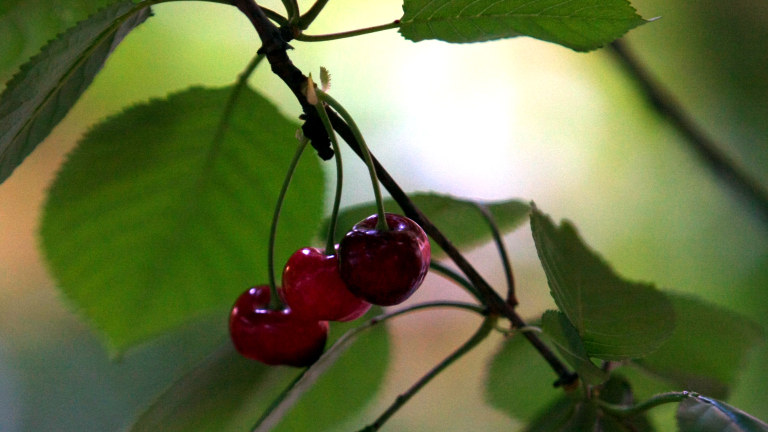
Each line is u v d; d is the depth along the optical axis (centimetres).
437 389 124
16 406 127
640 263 130
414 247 69
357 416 77
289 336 72
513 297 74
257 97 74
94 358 132
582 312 69
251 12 69
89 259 75
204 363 74
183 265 76
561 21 70
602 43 70
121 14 69
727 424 68
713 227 127
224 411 73
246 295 73
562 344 69
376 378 77
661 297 69
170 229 76
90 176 74
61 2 74
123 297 76
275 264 76
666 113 96
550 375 78
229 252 76
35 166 128
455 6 70
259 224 76
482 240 78
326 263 71
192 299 76
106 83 119
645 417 71
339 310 71
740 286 119
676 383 76
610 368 74
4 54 74
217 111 74
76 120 122
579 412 71
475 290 73
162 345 119
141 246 76
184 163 75
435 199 76
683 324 75
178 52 120
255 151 75
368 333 76
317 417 77
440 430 119
